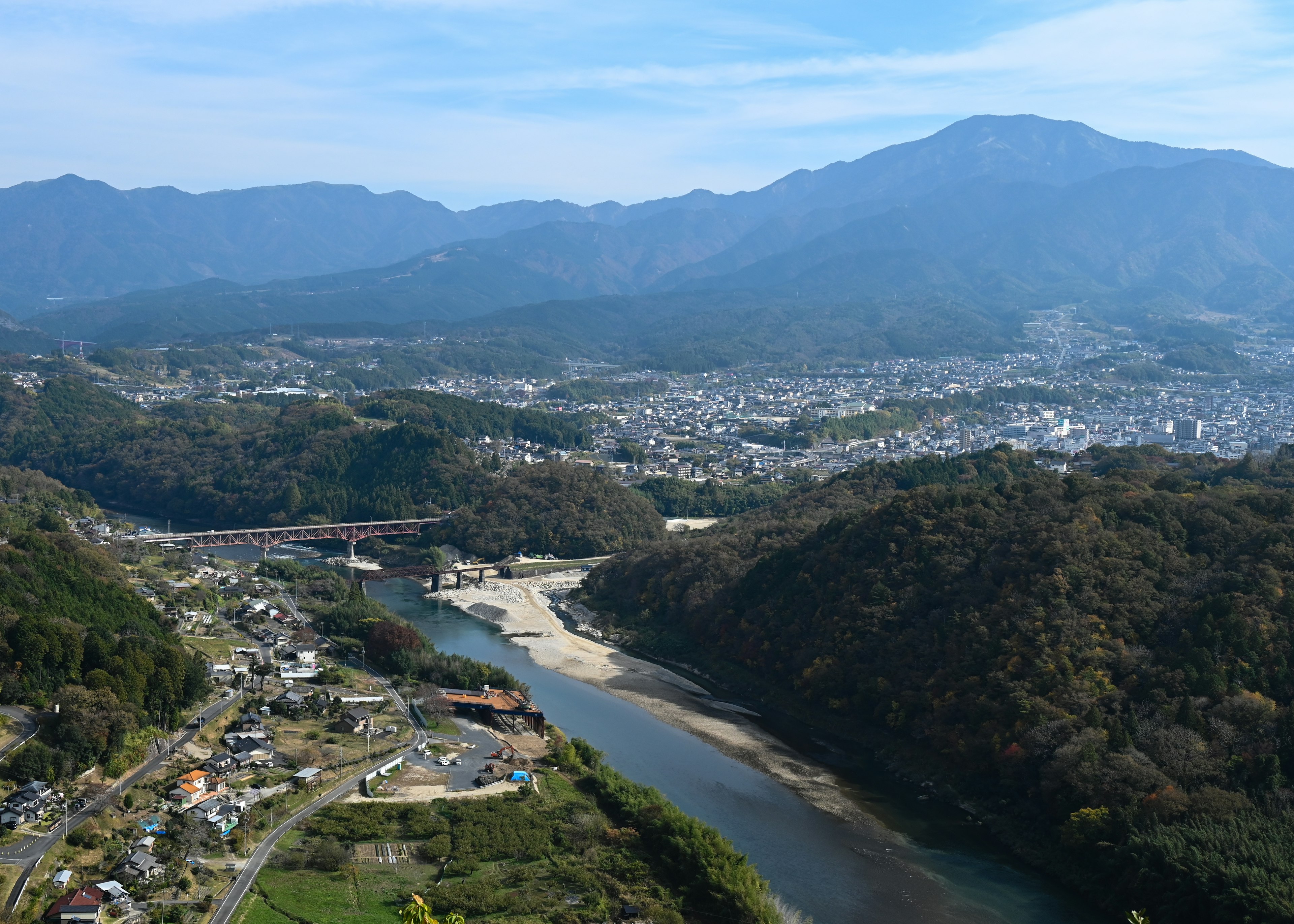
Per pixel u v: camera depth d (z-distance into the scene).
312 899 179.88
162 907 169.75
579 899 188.00
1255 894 175.25
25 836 181.62
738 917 184.62
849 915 193.50
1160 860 193.00
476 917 178.50
